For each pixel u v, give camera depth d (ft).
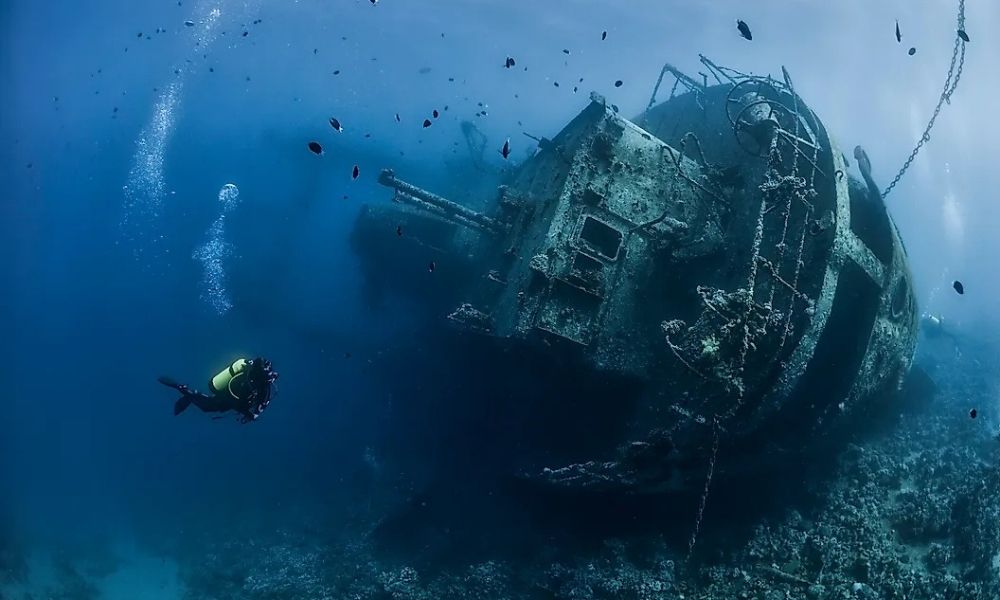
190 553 52.01
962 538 26.32
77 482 70.79
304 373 71.31
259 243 89.25
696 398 26.02
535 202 31.58
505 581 31.07
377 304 48.85
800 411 29.19
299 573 39.93
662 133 39.78
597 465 28.25
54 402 104.94
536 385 31.04
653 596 26.18
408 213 41.47
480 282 34.71
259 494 59.21
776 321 23.98
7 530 58.18
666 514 31.27
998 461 30.09
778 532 28.58
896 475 31.71
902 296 30.09
